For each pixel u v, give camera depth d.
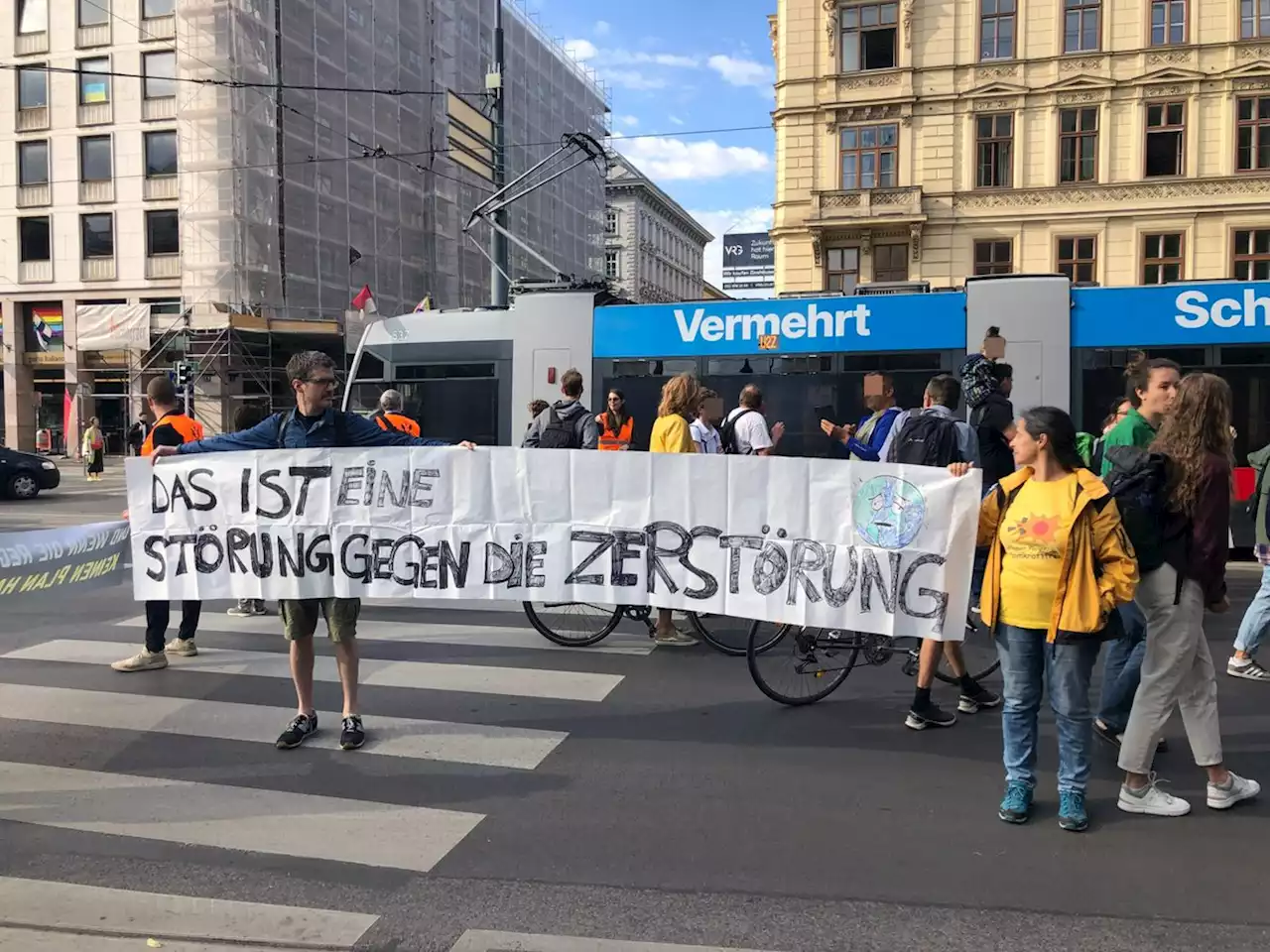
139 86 34.84
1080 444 5.54
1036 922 3.12
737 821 3.91
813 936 3.05
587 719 5.21
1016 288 10.52
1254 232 25.42
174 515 5.21
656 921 3.15
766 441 8.12
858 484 4.88
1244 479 10.11
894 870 3.49
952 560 4.71
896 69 27.31
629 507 5.24
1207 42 25.36
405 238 37.06
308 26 31.91
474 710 5.36
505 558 5.29
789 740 4.88
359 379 12.99
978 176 27.31
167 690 5.73
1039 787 4.27
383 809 4.04
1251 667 5.97
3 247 36.41
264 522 5.13
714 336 11.45
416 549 5.23
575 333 12.07
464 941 3.03
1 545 4.64
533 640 7.03
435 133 38.28
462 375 12.55
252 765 4.54
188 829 3.85
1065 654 3.77
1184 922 3.12
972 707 5.30
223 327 29.33
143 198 35.16
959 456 5.11
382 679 5.97
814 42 28.11
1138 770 3.96
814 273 28.45
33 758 4.64
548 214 44.88
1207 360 10.16
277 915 3.19
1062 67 26.41
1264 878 3.42
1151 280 26.22
